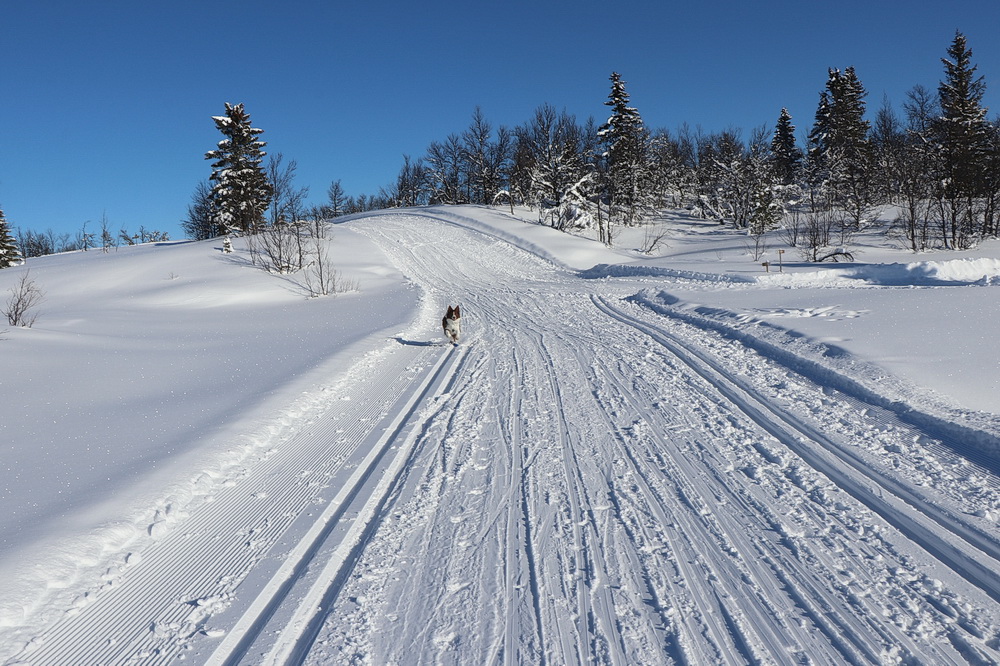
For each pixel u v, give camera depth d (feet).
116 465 23.13
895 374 28.63
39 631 13.38
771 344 38.70
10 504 19.72
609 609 13.87
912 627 12.82
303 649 12.88
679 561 15.72
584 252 134.51
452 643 12.90
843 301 52.29
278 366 41.60
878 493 18.88
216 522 18.90
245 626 13.74
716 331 47.47
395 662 12.37
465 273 117.39
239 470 23.07
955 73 157.48
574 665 12.09
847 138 191.72
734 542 16.55
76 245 282.15
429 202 275.59
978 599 13.60
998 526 16.31
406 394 34.06
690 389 31.94
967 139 139.44
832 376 30.48
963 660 11.75
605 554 16.21
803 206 193.36
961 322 38.34
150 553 17.06
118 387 37.19
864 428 24.22
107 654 12.80
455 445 25.18
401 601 14.48
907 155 164.14
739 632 12.89
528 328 56.08
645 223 195.11
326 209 225.97
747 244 148.36
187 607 14.47
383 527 18.19
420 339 53.21
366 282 104.27
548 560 16.02
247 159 175.94
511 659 12.33
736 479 20.59
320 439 26.71
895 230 148.15
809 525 17.30
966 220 146.30
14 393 35.45
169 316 76.33
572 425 27.09
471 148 238.27
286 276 107.86
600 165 197.77
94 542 16.88
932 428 23.00
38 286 107.34
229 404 31.65
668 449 23.63
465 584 15.08
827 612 13.44
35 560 15.60
